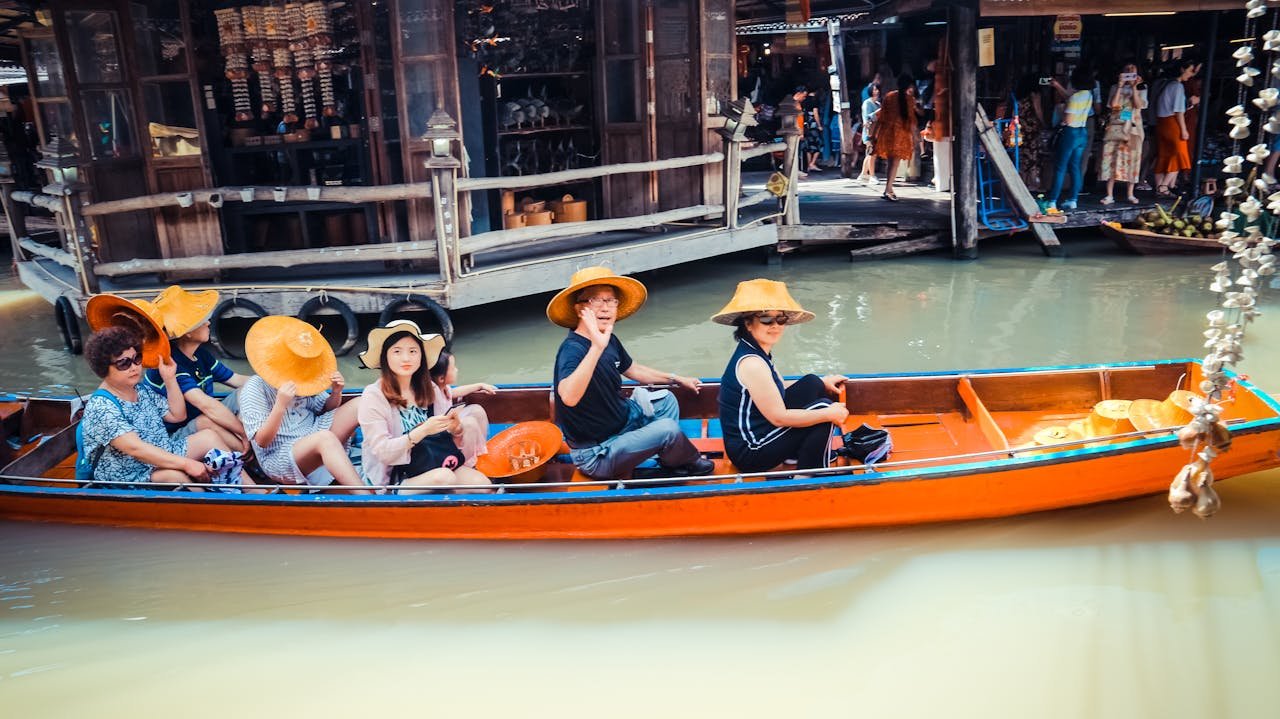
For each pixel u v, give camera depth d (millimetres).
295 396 5117
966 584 4457
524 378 7797
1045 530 4906
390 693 3881
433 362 4977
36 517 5129
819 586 4496
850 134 17422
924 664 3914
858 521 4832
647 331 9008
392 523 4859
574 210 11047
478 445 5281
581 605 4418
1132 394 5824
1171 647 3936
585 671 3973
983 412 5316
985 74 15570
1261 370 7184
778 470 5000
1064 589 4379
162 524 5035
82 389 7980
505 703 3793
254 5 9203
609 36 10695
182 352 5359
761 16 16281
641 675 3932
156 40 9023
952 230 11719
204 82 9375
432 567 4727
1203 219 11500
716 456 5363
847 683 3822
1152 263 10984
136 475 5000
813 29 18547
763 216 11680
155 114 9172
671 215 10156
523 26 10586
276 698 3861
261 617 4383
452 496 4750
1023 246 12281
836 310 9438
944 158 14664
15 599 4500
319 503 4766
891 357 7934
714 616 4305
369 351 4809
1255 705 3578
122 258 9461
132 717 3764
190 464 4902
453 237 8336
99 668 4055
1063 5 10570
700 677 3900
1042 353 7895
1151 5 10625
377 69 9164
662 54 10711
